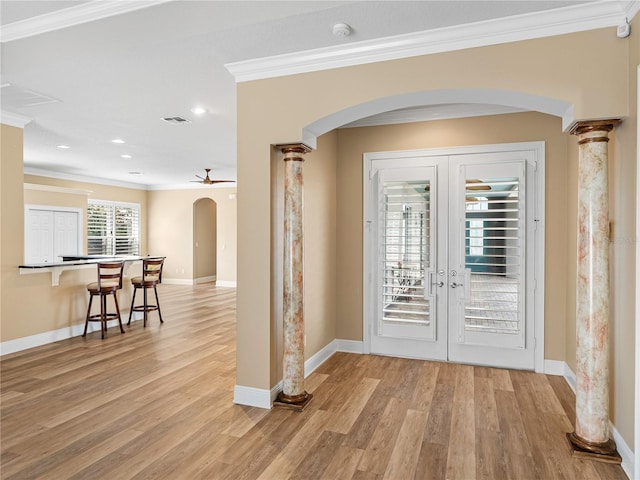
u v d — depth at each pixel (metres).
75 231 8.05
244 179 3.26
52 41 2.67
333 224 4.63
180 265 11.11
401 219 4.43
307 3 2.19
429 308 4.33
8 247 4.59
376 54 2.82
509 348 4.06
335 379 3.81
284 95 3.13
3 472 2.30
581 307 2.53
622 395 2.40
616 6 2.30
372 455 2.51
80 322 5.50
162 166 7.90
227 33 2.64
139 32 2.55
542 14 2.41
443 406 3.21
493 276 4.10
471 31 2.56
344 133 4.68
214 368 4.12
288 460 2.45
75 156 6.85
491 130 4.12
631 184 2.28
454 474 2.31
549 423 2.92
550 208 3.92
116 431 2.79
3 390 3.52
